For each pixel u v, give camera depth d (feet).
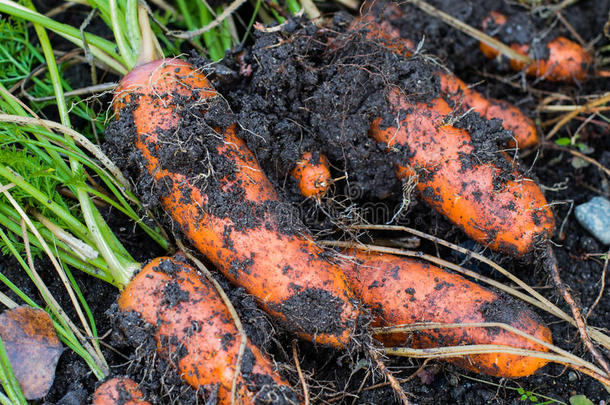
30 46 2.14
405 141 1.97
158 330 1.83
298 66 1.99
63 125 1.95
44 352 1.88
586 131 2.26
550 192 2.19
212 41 2.19
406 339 1.93
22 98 2.19
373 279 1.94
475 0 2.24
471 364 1.90
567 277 2.08
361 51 2.01
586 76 2.24
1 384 1.85
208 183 1.86
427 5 2.19
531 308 1.92
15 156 1.93
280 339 1.93
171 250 1.99
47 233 1.94
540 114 2.27
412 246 2.06
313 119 1.98
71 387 1.89
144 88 1.90
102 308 1.98
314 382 1.94
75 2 2.17
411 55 2.05
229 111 1.92
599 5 2.37
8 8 1.98
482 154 1.95
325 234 1.98
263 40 1.99
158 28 2.16
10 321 1.87
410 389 1.95
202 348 1.81
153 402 1.82
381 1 2.15
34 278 1.90
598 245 2.11
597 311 2.04
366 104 1.97
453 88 2.08
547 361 1.89
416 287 1.92
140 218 2.00
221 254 1.87
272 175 1.98
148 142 1.88
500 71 2.27
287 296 1.85
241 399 1.79
